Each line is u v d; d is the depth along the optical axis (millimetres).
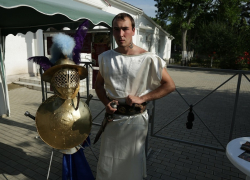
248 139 1754
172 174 2551
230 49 14844
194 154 3037
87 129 1866
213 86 8875
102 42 3729
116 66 1608
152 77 1622
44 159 2855
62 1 3207
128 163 1780
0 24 4062
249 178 1554
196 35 25641
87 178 2189
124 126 1702
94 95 6016
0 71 4316
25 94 6789
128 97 1568
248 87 8719
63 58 1762
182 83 9570
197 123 4387
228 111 5293
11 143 3291
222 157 2959
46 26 4312
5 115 4520
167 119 4641
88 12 3119
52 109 1765
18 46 8117
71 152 1964
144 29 16688
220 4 18625
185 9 16875
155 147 3238
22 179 2432
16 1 2100
